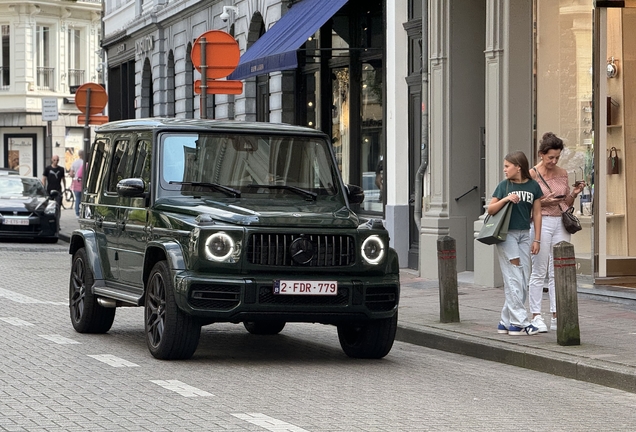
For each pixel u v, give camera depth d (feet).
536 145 59.00
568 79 56.90
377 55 75.61
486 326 44.83
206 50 61.11
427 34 66.18
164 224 37.88
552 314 44.09
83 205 46.19
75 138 205.16
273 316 35.88
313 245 36.27
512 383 35.12
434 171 65.26
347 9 79.82
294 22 79.97
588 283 55.21
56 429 26.18
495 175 59.16
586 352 38.14
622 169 56.03
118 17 149.38
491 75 59.31
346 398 31.12
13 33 199.00
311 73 86.69
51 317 48.85
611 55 55.72
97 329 43.68
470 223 65.21
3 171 104.47
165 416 27.84
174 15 120.57
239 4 99.50
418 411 29.50
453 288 45.88
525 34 58.75
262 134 41.11
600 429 28.22
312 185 40.86
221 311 35.50
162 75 127.13
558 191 43.16
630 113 56.08
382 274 37.27
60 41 203.31
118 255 41.57
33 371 34.35
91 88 87.20
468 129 64.80
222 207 37.50
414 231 70.79
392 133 71.77
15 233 95.96
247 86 97.71
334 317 36.40
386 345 38.50
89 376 33.63
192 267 35.81
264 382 33.42
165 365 36.14
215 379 33.71
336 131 82.89
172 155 39.99
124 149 42.88
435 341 42.91
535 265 42.86
